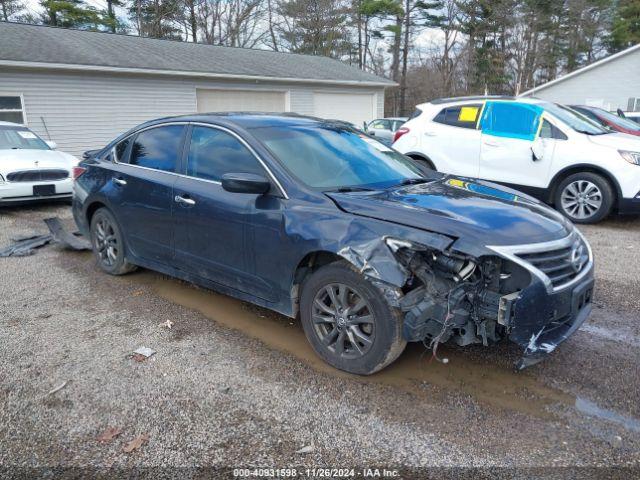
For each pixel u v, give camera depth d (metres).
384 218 3.04
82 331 3.88
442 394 3.03
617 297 4.60
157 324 4.00
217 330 3.89
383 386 3.11
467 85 42.75
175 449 2.56
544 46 43.41
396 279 2.79
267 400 2.97
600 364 3.39
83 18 34.97
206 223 3.85
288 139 3.90
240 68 19.27
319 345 3.34
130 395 3.03
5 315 4.18
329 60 26.09
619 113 14.05
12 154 8.87
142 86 16.72
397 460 2.48
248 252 3.60
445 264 2.88
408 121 9.20
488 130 8.08
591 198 7.38
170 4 35.31
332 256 3.26
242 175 3.42
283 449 2.56
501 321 2.77
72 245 6.02
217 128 4.05
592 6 43.97
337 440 2.62
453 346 3.60
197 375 3.25
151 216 4.36
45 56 14.70
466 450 2.55
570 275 3.02
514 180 7.91
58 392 3.06
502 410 2.88
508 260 2.76
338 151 4.02
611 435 2.66
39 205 9.47
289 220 3.32
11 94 14.18
